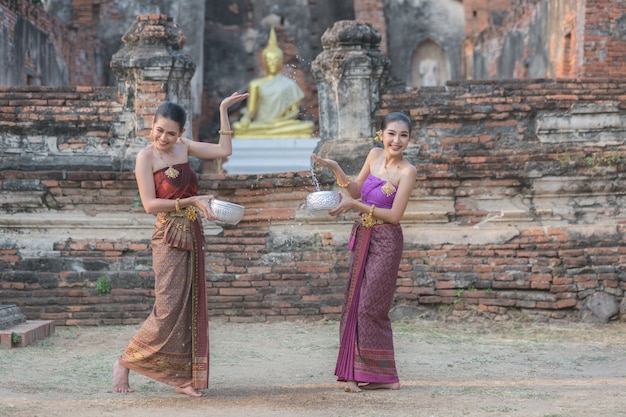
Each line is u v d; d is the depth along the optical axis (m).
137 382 8.24
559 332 11.88
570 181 13.23
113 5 28.52
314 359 9.77
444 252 13.05
